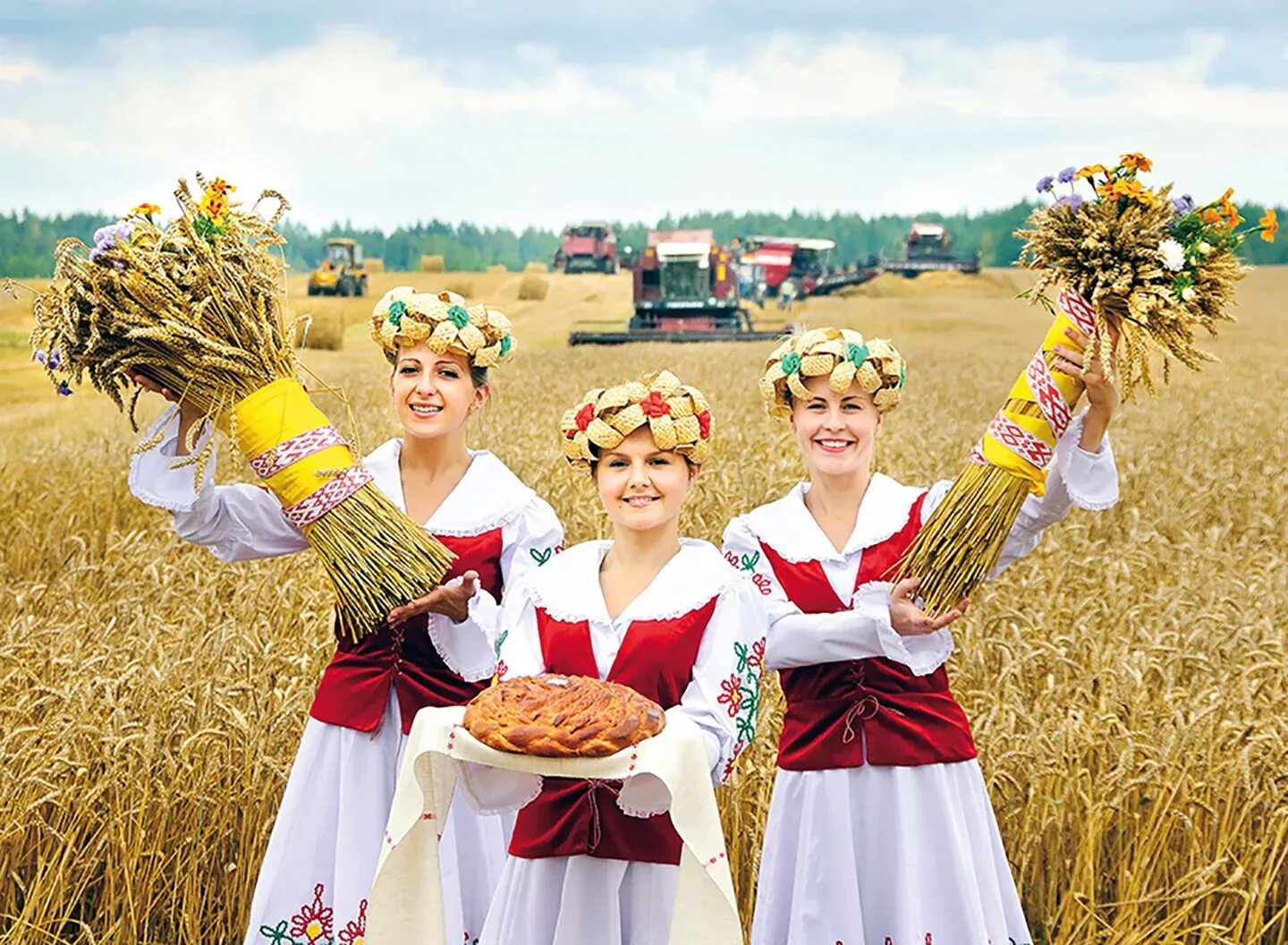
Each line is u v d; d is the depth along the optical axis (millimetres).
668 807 2957
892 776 3658
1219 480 10047
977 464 3635
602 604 3316
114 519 9172
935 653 3680
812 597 3721
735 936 2822
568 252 51656
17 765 4328
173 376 3674
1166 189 3549
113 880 4199
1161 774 4355
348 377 19859
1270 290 42062
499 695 2908
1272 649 5211
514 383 17547
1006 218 74000
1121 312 3562
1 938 3973
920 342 31828
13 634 5195
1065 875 4523
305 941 3846
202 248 3660
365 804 3826
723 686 3203
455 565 3875
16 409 15469
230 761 4449
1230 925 4418
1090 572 7098
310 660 4941
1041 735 4438
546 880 3201
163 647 5023
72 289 3627
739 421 12727
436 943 2980
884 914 3676
